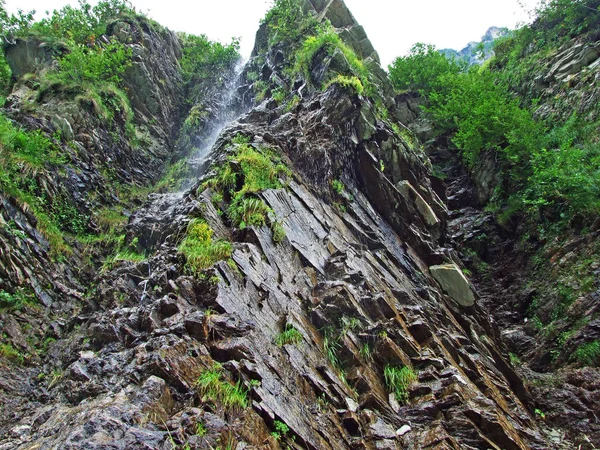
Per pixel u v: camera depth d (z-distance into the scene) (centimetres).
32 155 1288
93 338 765
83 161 1495
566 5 2209
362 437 665
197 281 762
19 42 1823
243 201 974
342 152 1350
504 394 1034
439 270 1348
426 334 945
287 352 713
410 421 734
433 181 1761
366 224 1264
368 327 847
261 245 891
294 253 955
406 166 1508
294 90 1577
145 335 688
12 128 1310
